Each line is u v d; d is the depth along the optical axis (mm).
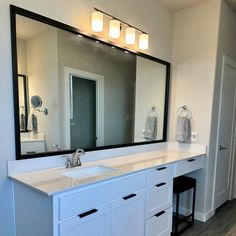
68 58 1840
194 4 2637
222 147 2877
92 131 2088
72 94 1905
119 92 2328
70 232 1277
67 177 1459
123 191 1604
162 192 2006
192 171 2494
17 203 1462
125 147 2367
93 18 1833
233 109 3076
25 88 1554
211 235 2289
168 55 2852
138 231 1770
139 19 2396
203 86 2607
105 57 2156
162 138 2869
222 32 2590
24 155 1544
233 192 3289
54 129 1770
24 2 1492
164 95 2857
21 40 1502
